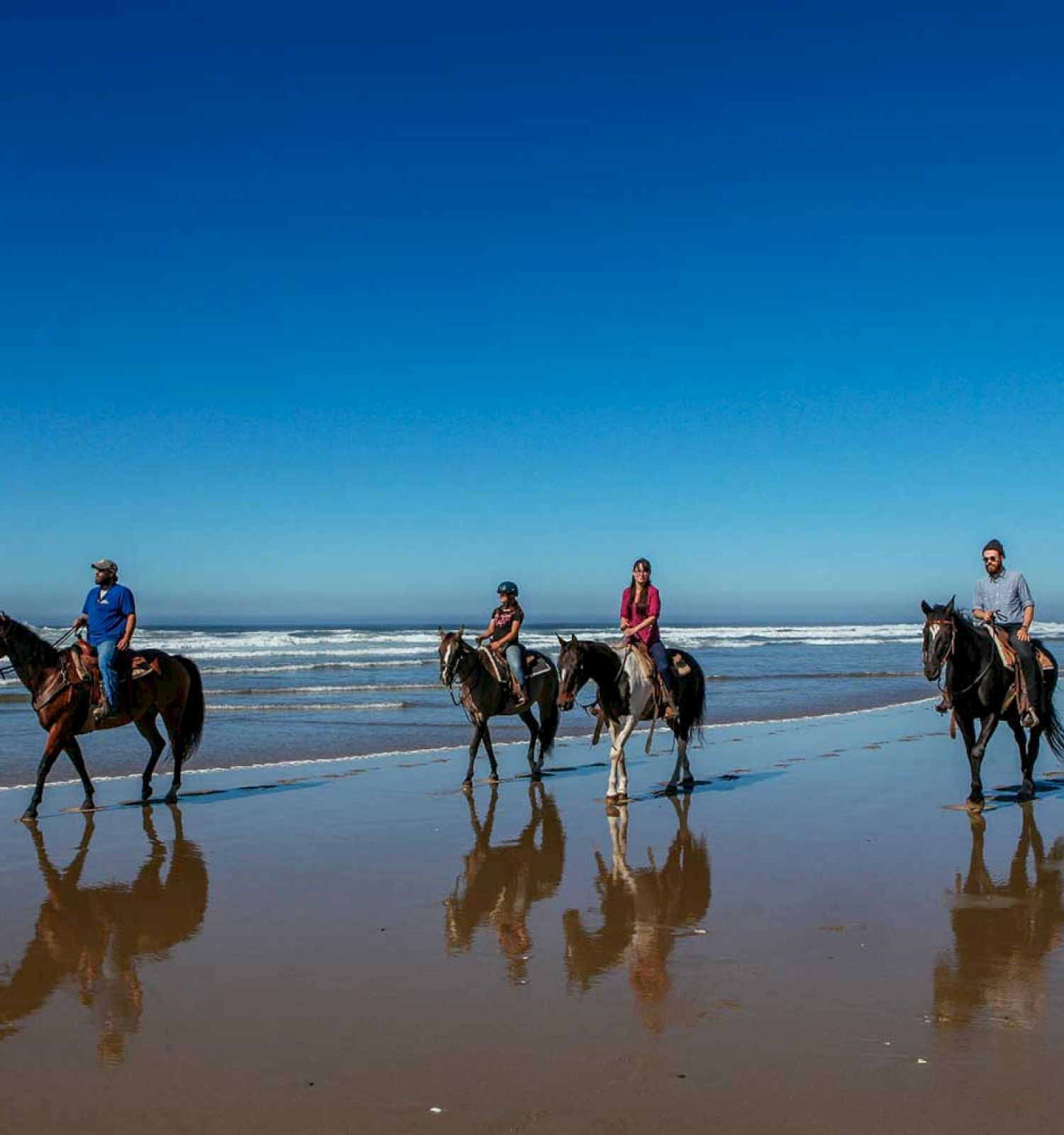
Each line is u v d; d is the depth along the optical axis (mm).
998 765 14500
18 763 15219
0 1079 4555
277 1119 4176
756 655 51219
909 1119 4109
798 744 17016
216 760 15508
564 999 5508
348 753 16297
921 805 11438
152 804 11797
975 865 8594
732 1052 4766
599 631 72750
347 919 7137
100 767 14828
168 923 7059
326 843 9695
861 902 7453
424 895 7805
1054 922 6910
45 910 7391
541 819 10852
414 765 15016
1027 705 10750
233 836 10023
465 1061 4699
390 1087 4449
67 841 9766
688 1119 4129
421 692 27234
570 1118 4152
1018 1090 4348
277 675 33375
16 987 5773
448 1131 4059
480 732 13031
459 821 10742
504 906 7465
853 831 10062
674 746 17000
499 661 13195
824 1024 5094
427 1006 5414
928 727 19547
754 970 5945
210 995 5621
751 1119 4121
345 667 37375
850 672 36688
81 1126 4121
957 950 6309
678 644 64625
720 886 7973
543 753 13672
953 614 10633
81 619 11875
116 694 11312
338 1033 5051
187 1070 4637
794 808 11320
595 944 6512
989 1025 5070
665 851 9242
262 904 7523
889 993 5539
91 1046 4910
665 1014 5258
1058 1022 5109
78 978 5926
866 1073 4527
